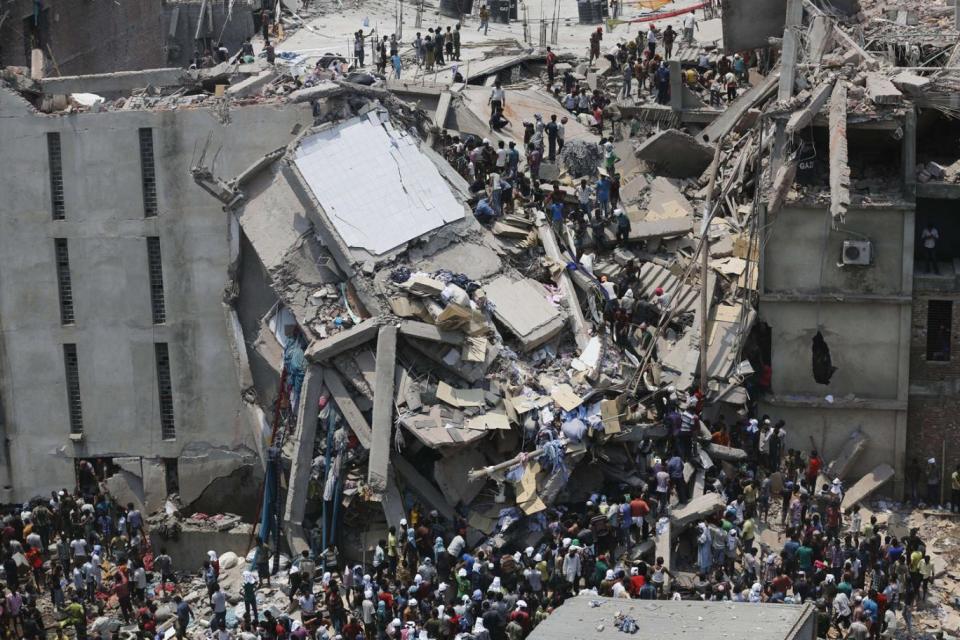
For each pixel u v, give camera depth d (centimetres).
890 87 4853
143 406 5584
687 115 5938
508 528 4600
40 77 5847
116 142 5459
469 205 5284
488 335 4869
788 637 2598
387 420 4653
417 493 4731
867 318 4941
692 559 4600
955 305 4928
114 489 5603
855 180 5012
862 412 4994
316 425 4822
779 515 4759
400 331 4781
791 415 5028
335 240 4988
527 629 4097
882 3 6194
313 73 5688
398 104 5319
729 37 5938
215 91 5719
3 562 4994
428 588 4356
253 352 5262
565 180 5612
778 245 4950
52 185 5534
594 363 4894
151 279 5525
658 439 4809
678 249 5431
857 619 4162
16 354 5631
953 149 5238
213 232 5438
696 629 2638
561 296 5094
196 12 6612
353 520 4794
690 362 5006
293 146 5125
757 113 5700
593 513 4528
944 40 5525
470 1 7300
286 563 4866
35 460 5669
